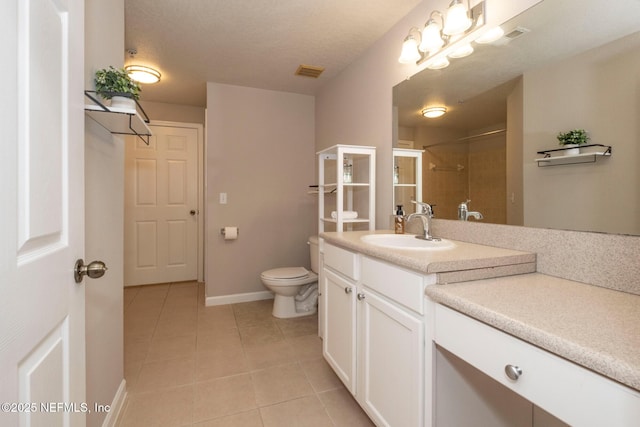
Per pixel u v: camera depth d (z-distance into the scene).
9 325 0.50
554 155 1.15
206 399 1.62
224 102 3.13
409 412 1.09
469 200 1.52
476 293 0.91
